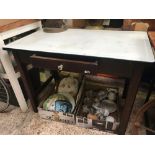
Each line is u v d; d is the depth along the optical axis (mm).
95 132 1300
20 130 1363
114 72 951
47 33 1398
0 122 1457
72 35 1312
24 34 1485
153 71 1480
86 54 925
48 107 1379
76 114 1349
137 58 851
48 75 1818
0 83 1522
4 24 1153
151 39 1012
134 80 929
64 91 1558
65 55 974
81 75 1709
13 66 1356
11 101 1627
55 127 1367
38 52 1029
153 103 1015
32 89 1389
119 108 1447
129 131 1292
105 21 1479
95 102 1487
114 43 1096
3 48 1104
